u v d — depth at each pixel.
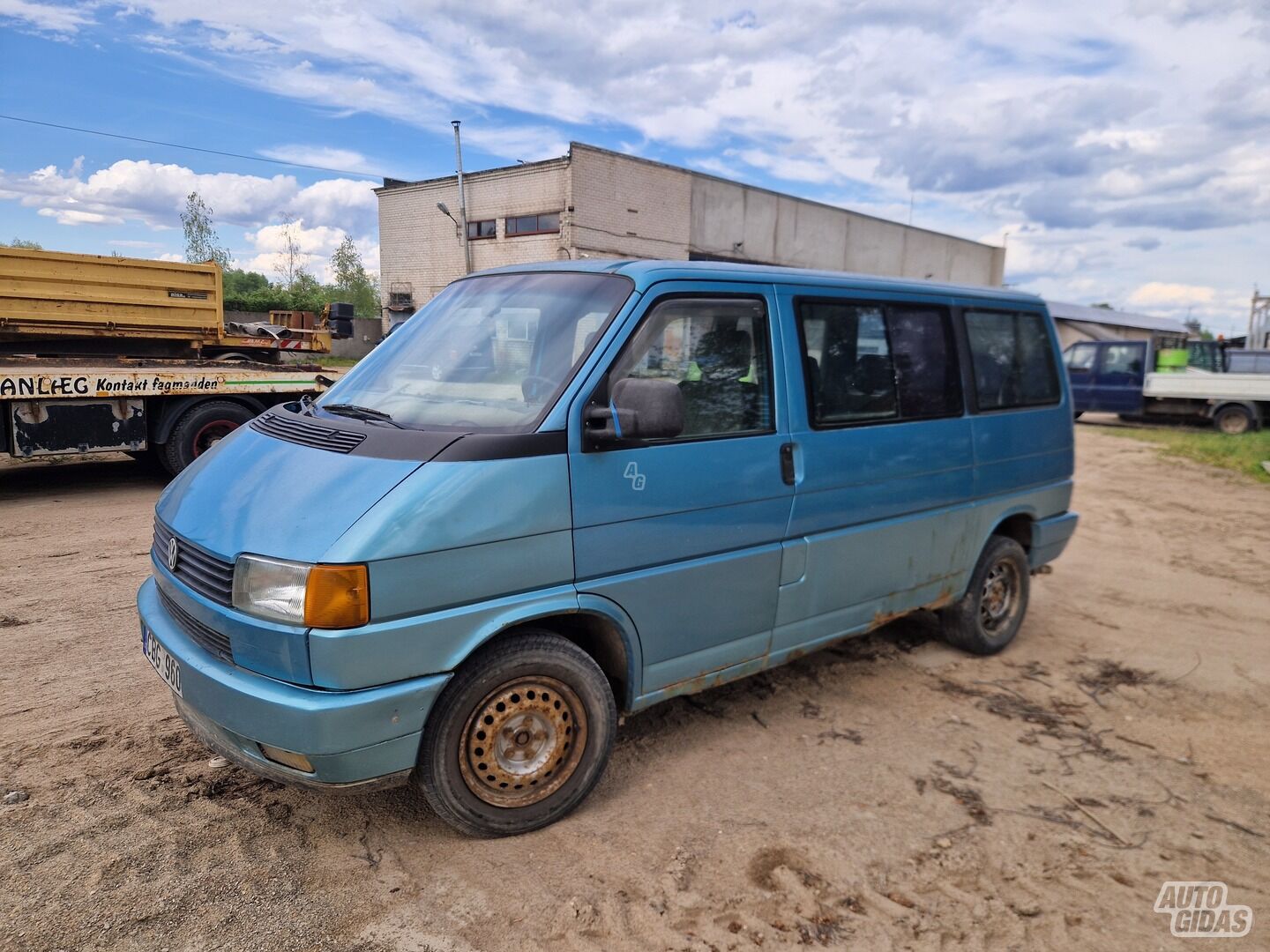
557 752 3.03
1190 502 10.48
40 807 3.00
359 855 2.84
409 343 3.63
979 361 4.60
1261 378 18.23
